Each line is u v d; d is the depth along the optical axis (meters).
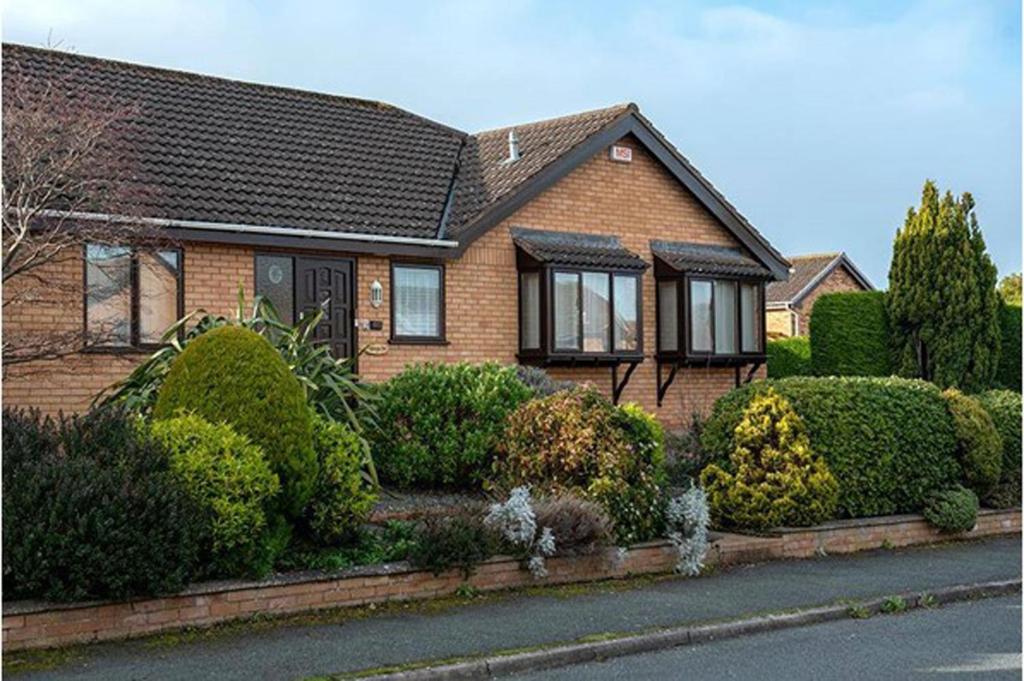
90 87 17.31
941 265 21.12
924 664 8.22
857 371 22.16
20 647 7.81
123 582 8.09
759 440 12.55
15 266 13.18
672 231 21.16
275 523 9.55
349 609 9.24
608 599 9.92
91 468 8.27
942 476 13.89
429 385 13.09
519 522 10.24
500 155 20.69
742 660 8.34
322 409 11.77
